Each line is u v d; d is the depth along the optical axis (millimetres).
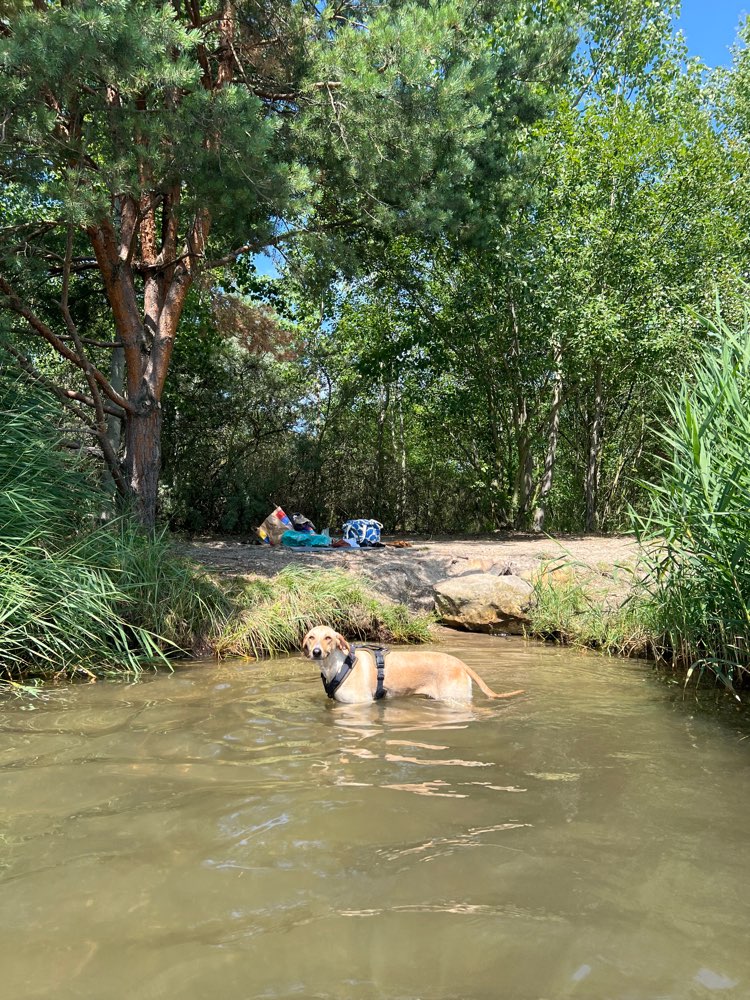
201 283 9883
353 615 8016
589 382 19453
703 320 6340
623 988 2029
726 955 2195
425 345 17625
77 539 7395
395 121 8789
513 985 2037
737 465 5230
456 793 3527
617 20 18750
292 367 20219
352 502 21859
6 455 6938
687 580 6164
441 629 8602
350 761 4016
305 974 2084
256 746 4293
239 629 7391
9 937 2275
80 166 7312
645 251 17172
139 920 2373
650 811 3320
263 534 13422
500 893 2553
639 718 4941
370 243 12805
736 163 18859
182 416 18609
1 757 4051
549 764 3982
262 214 9344
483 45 11625
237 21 9469
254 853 2859
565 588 8516
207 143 7676
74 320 13336
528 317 16516
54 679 6043
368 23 9102
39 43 5906
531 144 15469
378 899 2508
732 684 5715
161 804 3367
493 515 22141
